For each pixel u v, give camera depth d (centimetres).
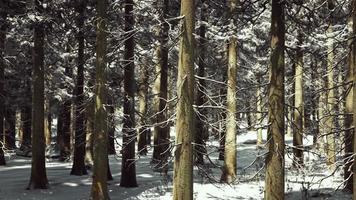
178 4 2322
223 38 2005
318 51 2100
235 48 2000
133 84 1983
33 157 2031
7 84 3303
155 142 2631
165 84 2386
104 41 1614
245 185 1972
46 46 2386
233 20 1925
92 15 2200
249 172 2452
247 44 2755
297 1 1273
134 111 1955
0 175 2594
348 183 1667
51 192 1956
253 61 2909
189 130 1115
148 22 2105
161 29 2119
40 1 2003
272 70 1227
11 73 3250
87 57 2353
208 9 2439
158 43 2342
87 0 2166
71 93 3184
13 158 3522
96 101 1606
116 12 2023
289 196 1662
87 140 2772
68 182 2194
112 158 3534
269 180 1214
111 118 1930
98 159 1590
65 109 3278
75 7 2216
